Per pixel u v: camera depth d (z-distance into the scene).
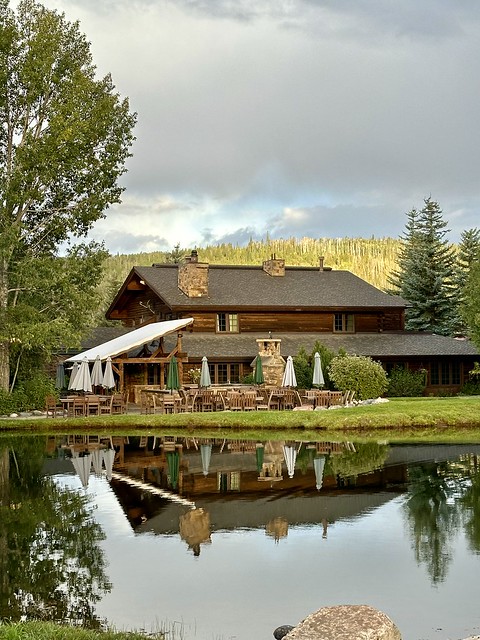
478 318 45.25
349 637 8.38
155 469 24.72
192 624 11.72
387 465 24.86
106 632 10.67
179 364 43.09
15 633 9.82
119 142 45.81
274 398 41.56
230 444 30.58
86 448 29.88
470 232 86.56
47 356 45.50
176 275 56.12
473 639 9.21
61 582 13.59
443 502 19.33
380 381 43.06
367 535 16.39
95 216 45.16
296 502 19.52
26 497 20.52
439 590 13.04
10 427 36.38
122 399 41.09
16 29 43.56
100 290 112.25
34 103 44.69
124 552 15.32
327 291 55.62
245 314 52.19
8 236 40.50
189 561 14.75
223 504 19.45
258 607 12.39
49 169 42.38
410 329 74.38
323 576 13.81
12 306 42.75
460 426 35.69
